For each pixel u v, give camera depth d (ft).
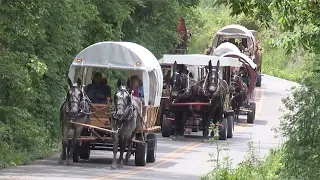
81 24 259.19
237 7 111.75
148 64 199.31
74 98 182.50
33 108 239.50
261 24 116.78
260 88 499.10
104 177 163.02
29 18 209.67
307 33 115.65
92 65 197.77
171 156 220.23
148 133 199.52
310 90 145.18
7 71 208.13
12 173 165.68
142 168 187.83
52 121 246.68
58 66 255.91
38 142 218.59
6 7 205.57
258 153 217.36
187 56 281.33
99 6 308.81
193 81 261.24
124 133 183.32
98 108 190.39
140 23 363.35
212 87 257.75
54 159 204.74
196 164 202.18
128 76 209.05
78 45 256.73
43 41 237.04
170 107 264.11
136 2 332.80
